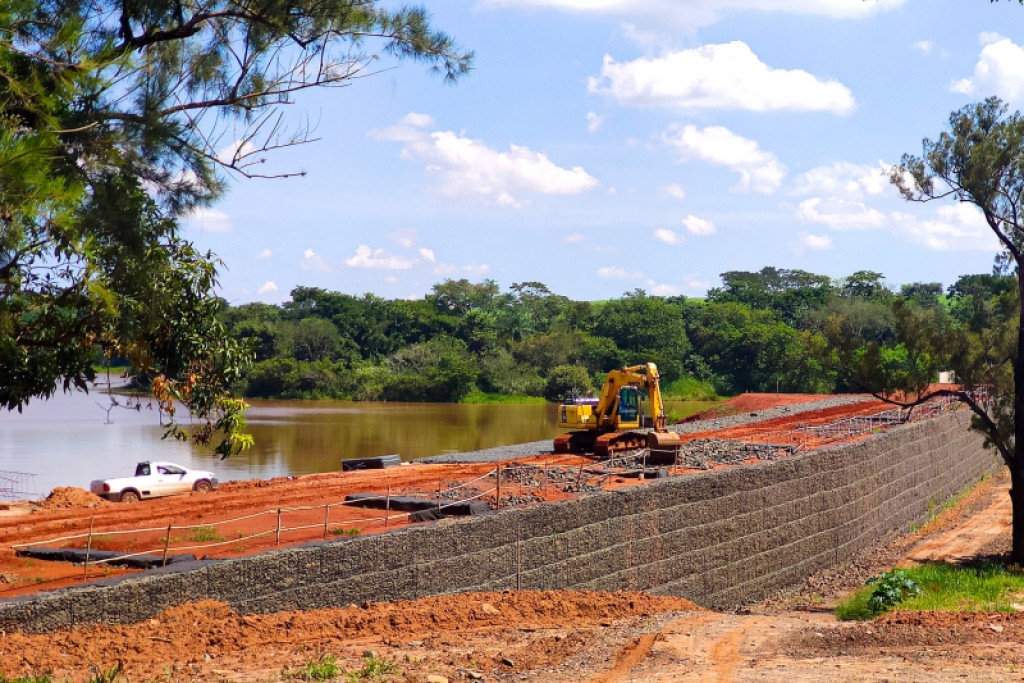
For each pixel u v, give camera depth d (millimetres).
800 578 31516
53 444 60688
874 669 12484
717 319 127688
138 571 15188
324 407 101375
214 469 48531
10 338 12578
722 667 12961
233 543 18641
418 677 12078
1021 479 30188
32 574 15922
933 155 30422
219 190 12859
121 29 12578
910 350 31922
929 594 22109
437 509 21531
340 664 12695
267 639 14109
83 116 11789
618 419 35750
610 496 23453
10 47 10867
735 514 28094
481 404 110125
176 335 14641
